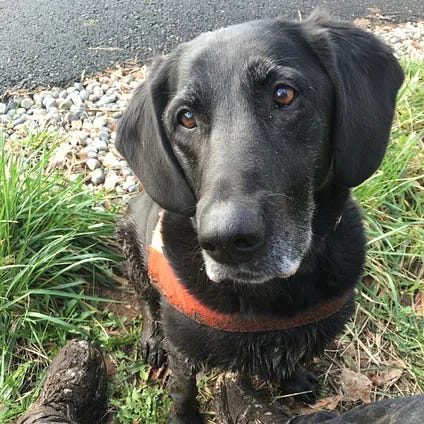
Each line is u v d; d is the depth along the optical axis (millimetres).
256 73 323
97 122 686
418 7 947
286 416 438
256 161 305
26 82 759
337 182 359
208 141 329
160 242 396
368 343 491
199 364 395
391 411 309
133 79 767
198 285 364
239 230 280
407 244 547
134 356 490
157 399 460
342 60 343
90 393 453
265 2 947
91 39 846
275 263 305
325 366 478
